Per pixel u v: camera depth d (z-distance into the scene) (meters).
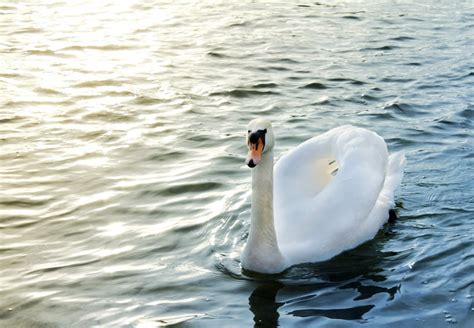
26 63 17.53
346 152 10.02
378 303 8.14
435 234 9.69
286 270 8.94
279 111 14.55
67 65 17.48
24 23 21.30
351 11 23.83
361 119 14.03
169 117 14.22
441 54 18.66
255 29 21.28
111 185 11.23
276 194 9.90
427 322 7.72
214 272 8.88
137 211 10.41
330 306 8.12
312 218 9.49
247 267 8.89
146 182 11.32
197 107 14.77
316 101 15.11
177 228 9.91
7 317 7.93
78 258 9.16
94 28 20.98
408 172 11.52
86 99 15.21
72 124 13.85
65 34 20.20
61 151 12.58
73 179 11.46
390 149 12.55
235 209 10.41
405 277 8.68
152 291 8.43
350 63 17.88
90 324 7.79
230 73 17.03
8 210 10.43
